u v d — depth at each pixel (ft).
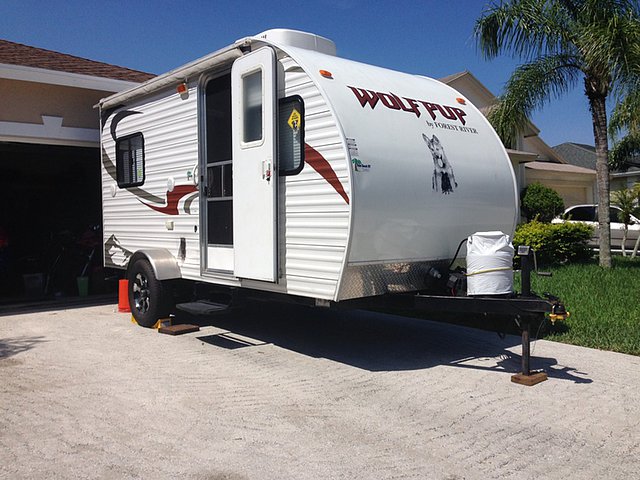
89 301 31.42
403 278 17.62
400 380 16.40
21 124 28.86
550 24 34.76
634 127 34.83
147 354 19.56
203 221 21.27
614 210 54.49
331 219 16.12
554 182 71.92
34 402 14.73
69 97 30.45
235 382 16.33
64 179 43.01
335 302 16.53
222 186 20.88
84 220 40.88
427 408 14.16
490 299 15.98
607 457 11.46
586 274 34.58
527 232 41.63
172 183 22.81
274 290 18.15
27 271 36.65
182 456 11.55
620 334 20.74
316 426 13.05
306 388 15.74
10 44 34.81
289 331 22.93
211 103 21.67
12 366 18.24
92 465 11.16
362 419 13.46
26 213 42.98
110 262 27.76
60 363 18.52
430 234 17.78
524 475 10.72
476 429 12.86
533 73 35.91
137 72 36.78
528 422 13.24
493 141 20.42
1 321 25.91
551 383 16.01
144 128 24.53
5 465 11.18
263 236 18.13
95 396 15.17
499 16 35.24
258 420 13.42
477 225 19.27
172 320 23.90
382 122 16.94
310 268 16.88
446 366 17.85
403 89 18.79
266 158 17.87
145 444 12.12
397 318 25.39
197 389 15.71
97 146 31.76
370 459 11.39
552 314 14.83
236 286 19.69
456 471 10.88
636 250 44.75
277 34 19.35
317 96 16.42
